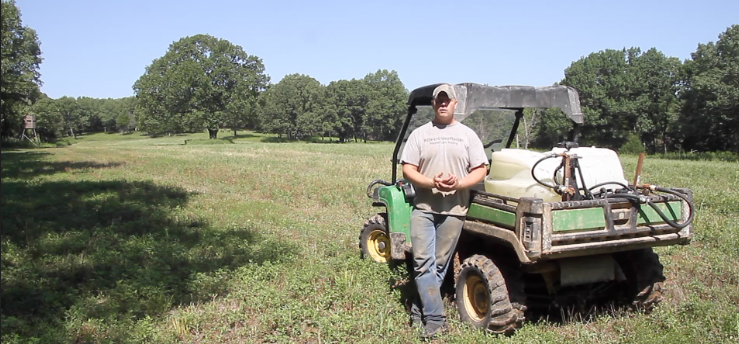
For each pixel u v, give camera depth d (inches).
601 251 187.8
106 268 289.0
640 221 191.5
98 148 1971.0
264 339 199.8
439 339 195.5
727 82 1898.4
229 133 4586.6
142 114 3011.8
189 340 201.0
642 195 192.7
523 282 200.2
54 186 646.5
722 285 255.1
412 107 251.3
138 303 232.5
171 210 467.8
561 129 1915.6
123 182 690.2
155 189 619.2
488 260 199.0
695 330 196.7
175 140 3309.5
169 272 279.0
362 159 1189.1
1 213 449.4
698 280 256.1
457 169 193.0
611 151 215.8
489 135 266.1
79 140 4153.5
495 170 215.2
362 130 3924.7
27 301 234.1
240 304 231.3
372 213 462.0
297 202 531.2
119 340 196.5
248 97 3056.1
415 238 199.2
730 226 369.1
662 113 2396.7
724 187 652.1
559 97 227.8
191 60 2967.5
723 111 1897.1
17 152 1638.8
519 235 182.4
